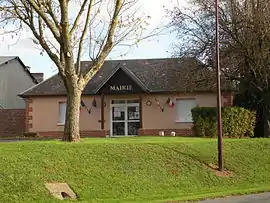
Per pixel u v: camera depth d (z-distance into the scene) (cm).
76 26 1958
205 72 2895
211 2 2791
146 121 3553
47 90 3725
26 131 3722
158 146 2014
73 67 1938
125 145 1950
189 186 1738
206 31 2852
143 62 3909
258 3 2670
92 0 2042
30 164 1628
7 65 5262
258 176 1966
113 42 2048
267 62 2717
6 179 1500
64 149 1794
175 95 3519
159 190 1653
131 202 1423
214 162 2002
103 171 1698
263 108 2939
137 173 1744
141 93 3509
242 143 2286
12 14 1984
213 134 2877
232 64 2798
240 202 1409
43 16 1897
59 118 3694
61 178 1590
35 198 1438
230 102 3384
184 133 3497
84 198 1498
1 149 1731
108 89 3509
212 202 1422
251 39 2681
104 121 3584
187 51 3012
